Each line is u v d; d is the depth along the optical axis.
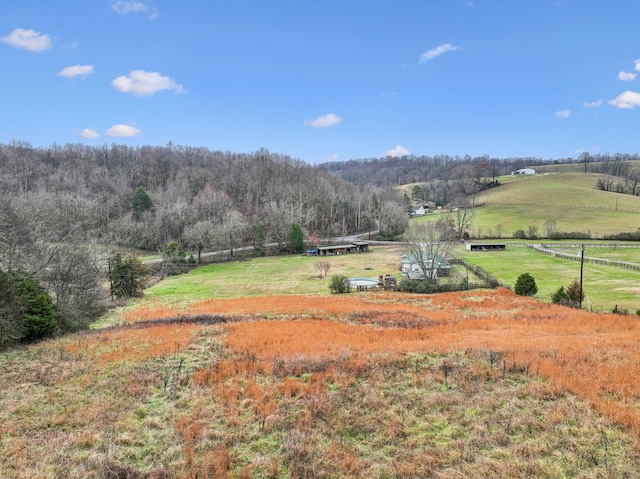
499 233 89.56
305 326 23.27
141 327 23.53
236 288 48.91
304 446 9.72
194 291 47.16
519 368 14.18
